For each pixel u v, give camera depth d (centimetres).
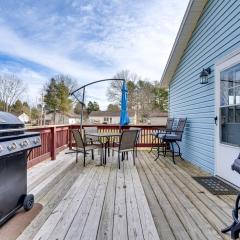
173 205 295
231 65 393
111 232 227
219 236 221
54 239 215
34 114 3259
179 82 727
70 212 272
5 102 2894
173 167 523
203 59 519
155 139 801
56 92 3384
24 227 234
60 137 711
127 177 429
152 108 3077
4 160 222
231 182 389
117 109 3064
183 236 221
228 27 405
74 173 455
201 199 317
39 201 305
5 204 226
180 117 712
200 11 529
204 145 503
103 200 311
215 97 452
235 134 382
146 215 265
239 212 272
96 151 741
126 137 512
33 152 512
